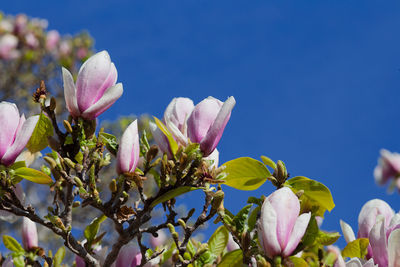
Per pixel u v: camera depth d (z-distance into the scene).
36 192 3.80
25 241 1.72
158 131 1.70
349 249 1.70
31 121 1.66
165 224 1.71
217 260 1.74
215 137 1.66
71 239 1.67
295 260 1.59
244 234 1.62
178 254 1.71
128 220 1.71
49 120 1.70
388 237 1.64
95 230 1.73
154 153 1.67
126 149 1.65
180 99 1.72
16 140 1.66
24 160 1.71
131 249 1.71
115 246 1.68
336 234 1.60
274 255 1.55
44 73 4.75
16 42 4.89
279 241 1.55
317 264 1.60
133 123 1.66
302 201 1.69
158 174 1.70
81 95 1.67
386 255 1.62
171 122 1.68
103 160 1.69
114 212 1.67
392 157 2.11
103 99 1.67
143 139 1.72
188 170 1.67
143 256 1.69
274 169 1.70
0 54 4.70
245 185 1.74
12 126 1.66
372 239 1.63
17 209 1.66
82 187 1.65
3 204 1.65
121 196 1.68
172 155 1.70
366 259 1.70
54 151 1.73
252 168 1.73
